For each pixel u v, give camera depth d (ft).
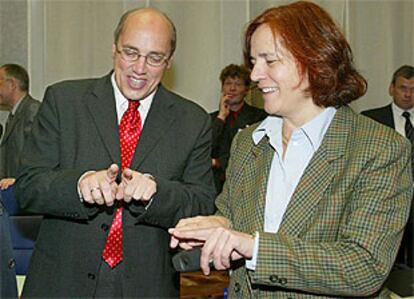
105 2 11.75
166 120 4.99
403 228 3.49
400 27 13.00
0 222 4.24
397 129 11.51
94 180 4.34
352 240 3.38
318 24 3.65
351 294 3.42
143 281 4.78
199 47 12.18
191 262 3.72
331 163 3.64
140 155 4.84
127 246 4.76
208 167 5.15
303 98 3.73
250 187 4.00
